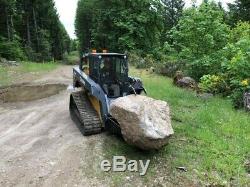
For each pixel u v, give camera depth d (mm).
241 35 18453
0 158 7828
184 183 6781
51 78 19281
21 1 44500
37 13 49469
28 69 23250
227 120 10438
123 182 6809
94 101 9375
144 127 7207
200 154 7984
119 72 9266
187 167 7371
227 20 33000
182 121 10266
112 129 8602
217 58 16594
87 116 9039
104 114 8570
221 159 7676
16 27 45375
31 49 42250
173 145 8445
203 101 12961
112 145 8414
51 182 6801
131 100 7922
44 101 13359
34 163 7559
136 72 22062
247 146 8391
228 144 8492
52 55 58031
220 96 14047
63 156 7867
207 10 17438
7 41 36000
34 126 10062
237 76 13047
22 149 8305
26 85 17062
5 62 26531
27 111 11797
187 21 17391
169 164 7512
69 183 6762
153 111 7812
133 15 35219
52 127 9898
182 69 19844
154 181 6859
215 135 9180
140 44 34938
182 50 18016
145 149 7570
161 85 16047
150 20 35375
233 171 7195
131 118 7312
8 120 10750
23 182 6812
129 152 8039
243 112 11375
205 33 17281
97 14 39938
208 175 7051
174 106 12000
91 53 9805
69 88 11406
